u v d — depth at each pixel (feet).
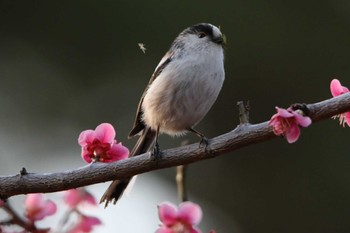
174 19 49.39
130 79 50.98
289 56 51.67
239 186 51.80
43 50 52.16
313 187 51.13
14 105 52.47
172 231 18.56
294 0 51.83
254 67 51.44
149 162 18.51
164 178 51.08
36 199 18.94
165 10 49.55
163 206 18.61
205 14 49.80
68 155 52.06
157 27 49.67
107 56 51.13
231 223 51.24
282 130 17.29
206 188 51.70
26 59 52.26
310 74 51.80
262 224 51.24
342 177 50.78
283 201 51.42
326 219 50.85
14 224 18.44
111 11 50.52
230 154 51.96
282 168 51.55
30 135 52.47
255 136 18.07
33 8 52.19
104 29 50.78
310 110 17.72
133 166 18.56
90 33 51.13
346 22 52.24
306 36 51.88
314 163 51.21
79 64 51.78
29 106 52.47
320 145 51.19
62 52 52.01
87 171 18.51
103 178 18.53
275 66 51.55
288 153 51.52
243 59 51.29
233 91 51.90
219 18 50.26
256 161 51.88
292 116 17.15
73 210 21.22
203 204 51.55
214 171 51.96
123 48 50.52
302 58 51.78
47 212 18.85
